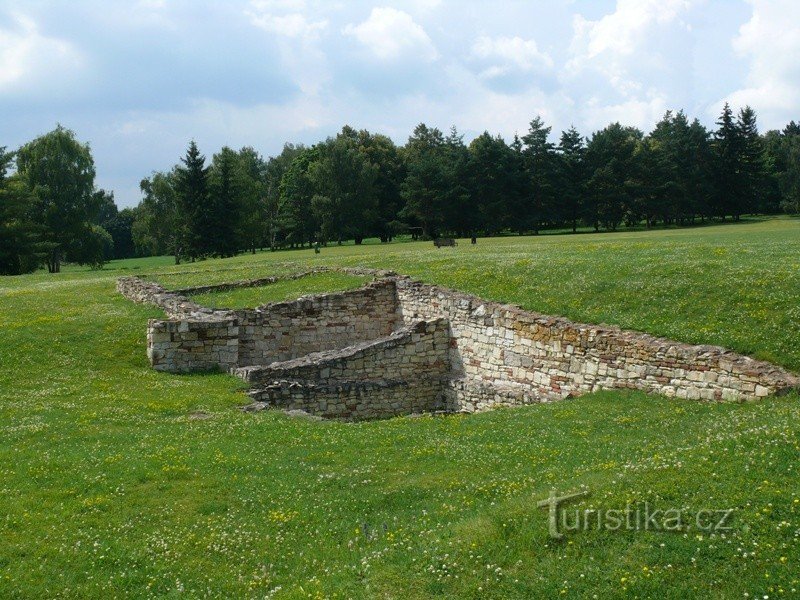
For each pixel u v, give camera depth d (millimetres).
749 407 14836
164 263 106312
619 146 91625
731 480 9508
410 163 102125
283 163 127750
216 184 88438
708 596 7539
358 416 22078
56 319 28172
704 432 12859
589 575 8117
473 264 32656
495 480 11984
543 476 11875
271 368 22328
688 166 93812
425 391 23406
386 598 8227
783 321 17984
